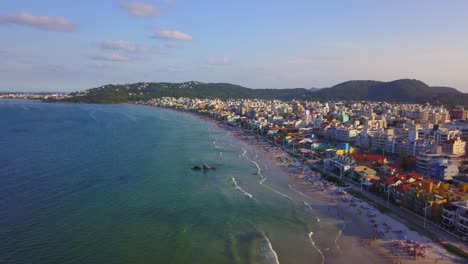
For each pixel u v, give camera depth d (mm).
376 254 89000
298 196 133875
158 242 91250
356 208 119812
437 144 194875
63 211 107688
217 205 121500
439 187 122750
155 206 117250
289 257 87250
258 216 112688
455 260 85500
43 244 86000
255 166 183875
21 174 146000
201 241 93438
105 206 114188
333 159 177250
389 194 127562
